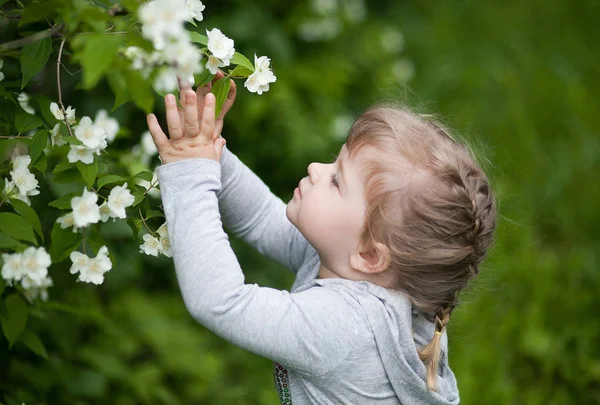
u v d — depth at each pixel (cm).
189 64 156
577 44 620
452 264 202
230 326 182
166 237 191
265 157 425
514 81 559
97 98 308
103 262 181
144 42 147
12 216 168
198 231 180
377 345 194
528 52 602
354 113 491
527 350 367
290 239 235
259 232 234
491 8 655
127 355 335
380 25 550
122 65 151
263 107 411
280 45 434
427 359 206
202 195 182
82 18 154
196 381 343
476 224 205
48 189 238
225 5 427
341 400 196
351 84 508
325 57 489
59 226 176
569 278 413
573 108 543
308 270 222
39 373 261
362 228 199
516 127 520
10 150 185
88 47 142
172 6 150
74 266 179
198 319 182
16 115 193
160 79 154
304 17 481
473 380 345
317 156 425
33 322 258
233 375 364
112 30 165
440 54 597
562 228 460
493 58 591
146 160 262
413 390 202
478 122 526
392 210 197
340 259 204
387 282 204
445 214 198
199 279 180
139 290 389
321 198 202
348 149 205
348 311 193
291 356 188
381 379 197
